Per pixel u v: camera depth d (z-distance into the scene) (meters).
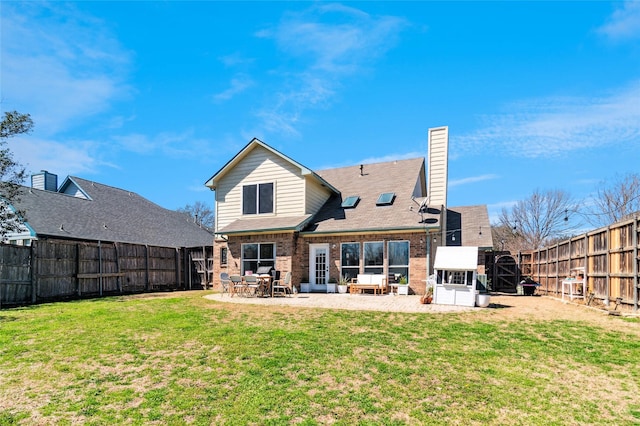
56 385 5.37
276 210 17.61
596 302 11.65
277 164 17.83
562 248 14.66
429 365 6.13
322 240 16.64
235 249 17.17
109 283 16.75
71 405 4.77
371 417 4.48
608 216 29.81
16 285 12.83
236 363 6.22
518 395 5.05
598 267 11.51
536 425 4.31
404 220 15.55
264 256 16.62
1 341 7.41
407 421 4.39
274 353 6.69
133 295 16.47
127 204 25.27
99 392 5.14
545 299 14.46
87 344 7.24
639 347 6.92
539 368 6.00
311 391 5.16
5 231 15.27
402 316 9.85
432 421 4.40
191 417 4.49
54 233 16.69
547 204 36.34
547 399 4.94
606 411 4.62
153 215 26.22
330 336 7.80
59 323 9.00
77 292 15.16
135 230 22.11
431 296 12.32
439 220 15.08
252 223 17.36
